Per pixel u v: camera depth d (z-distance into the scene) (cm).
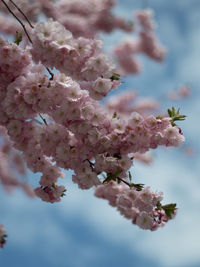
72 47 258
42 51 263
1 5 652
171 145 282
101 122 275
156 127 278
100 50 264
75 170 295
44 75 273
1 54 279
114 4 995
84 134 279
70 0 966
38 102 275
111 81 276
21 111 282
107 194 406
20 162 880
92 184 292
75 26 929
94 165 287
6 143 849
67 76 277
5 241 491
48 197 342
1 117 291
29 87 274
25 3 677
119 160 284
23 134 299
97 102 280
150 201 303
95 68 262
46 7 865
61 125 292
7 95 277
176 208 324
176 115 292
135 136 274
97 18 982
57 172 332
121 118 287
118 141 278
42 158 325
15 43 288
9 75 284
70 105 272
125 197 306
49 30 259
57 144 295
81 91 274
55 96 273
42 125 299
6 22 818
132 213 349
